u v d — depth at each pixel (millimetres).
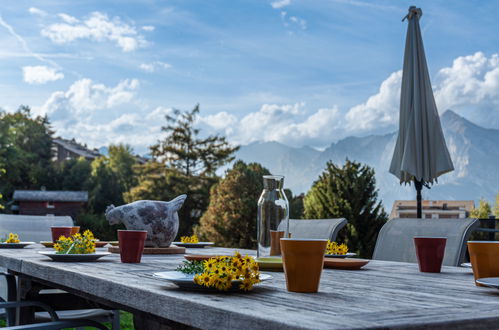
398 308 875
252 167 17891
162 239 2371
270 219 1602
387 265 1878
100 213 33094
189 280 1050
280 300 957
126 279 1253
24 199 27578
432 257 1595
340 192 9172
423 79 5207
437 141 5148
